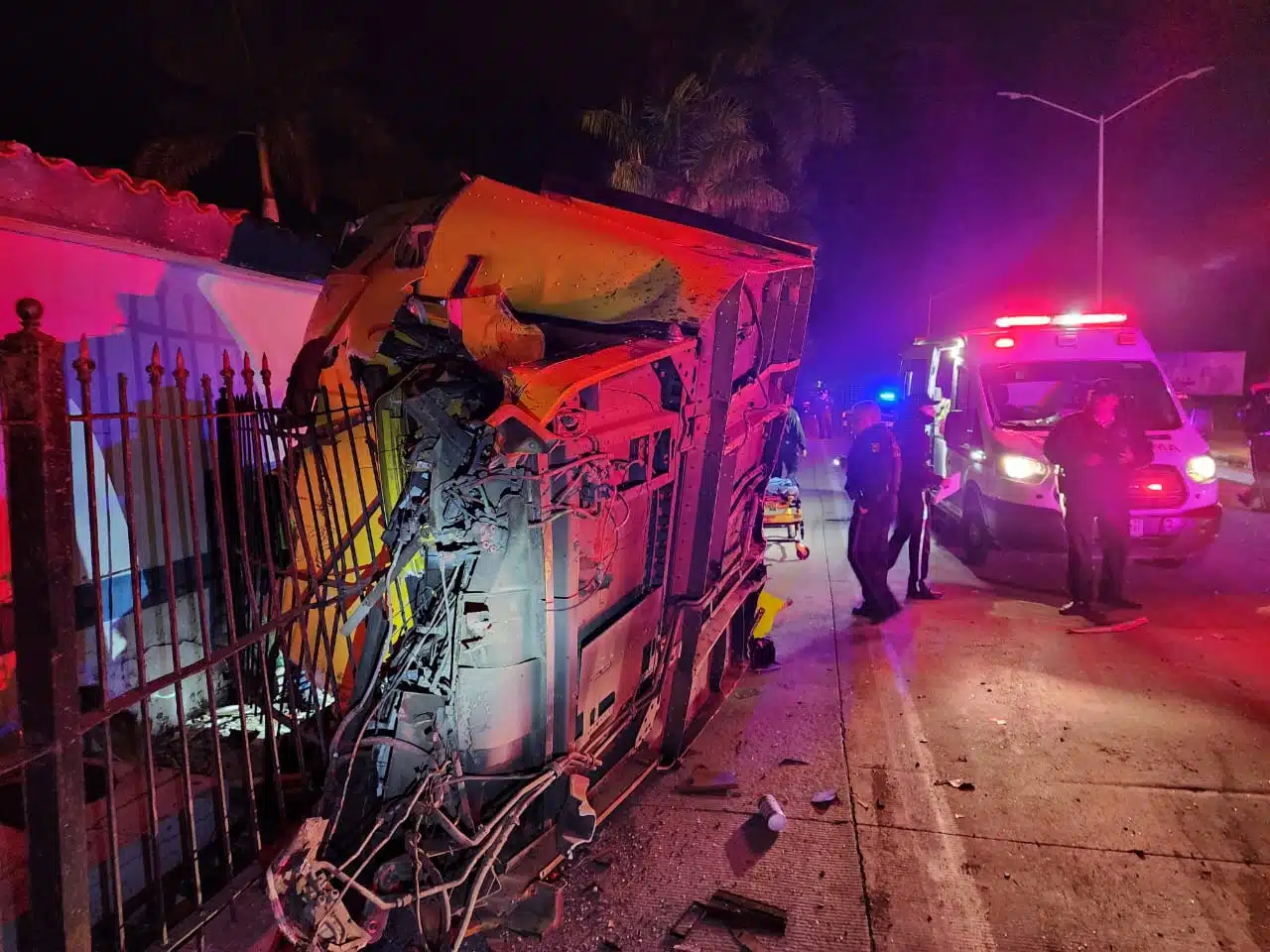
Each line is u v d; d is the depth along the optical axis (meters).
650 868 3.74
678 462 4.25
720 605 5.35
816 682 5.81
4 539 3.59
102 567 4.08
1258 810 4.01
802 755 4.75
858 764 4.62
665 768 4.63
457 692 3.14
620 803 4.22
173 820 3.31
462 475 3.07
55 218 3.85
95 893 2.88
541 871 3.35
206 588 4.65
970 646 6.37
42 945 2.22
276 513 4.59
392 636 3.77
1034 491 7.93
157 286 4.56
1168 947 3.18
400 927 3.20
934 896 3.50
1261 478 11.90
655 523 4.24
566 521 3.24
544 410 3.02
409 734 3.12
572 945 3.26
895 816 4.10
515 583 3.19
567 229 4.00
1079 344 9.00
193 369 4.79
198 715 4.45
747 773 4.57
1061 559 9.09
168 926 2.78
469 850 3.18
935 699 5.42
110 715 2.40
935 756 4.68
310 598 3.63
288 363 5.62
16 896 2.72
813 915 3.41
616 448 3.64
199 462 4.74
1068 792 4.24
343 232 4.43
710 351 4.33
